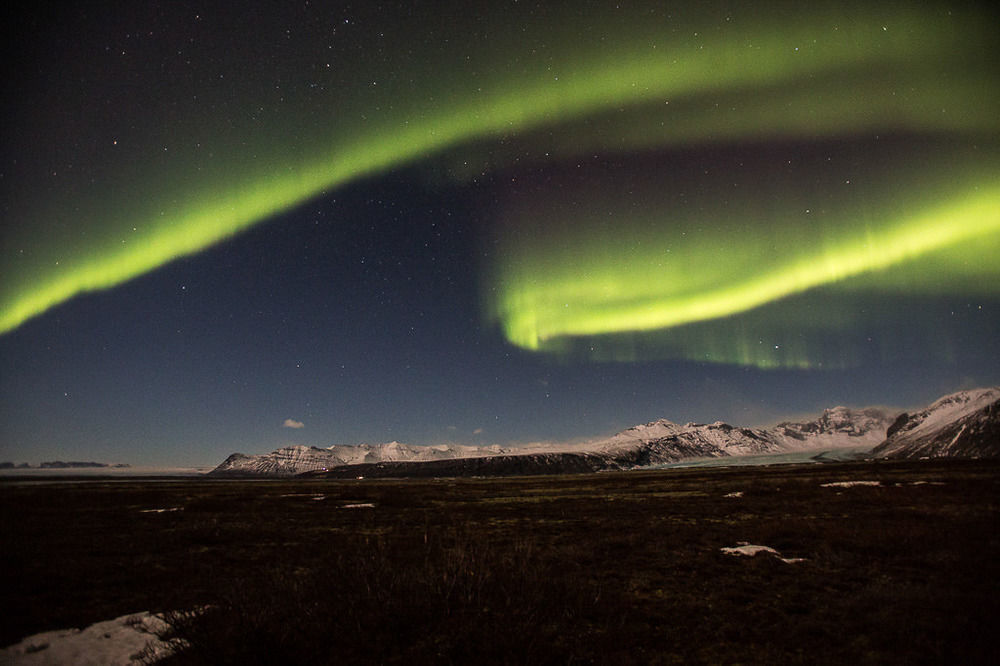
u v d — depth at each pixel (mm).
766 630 9117
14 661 8469
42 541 21281
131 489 77125
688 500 36281
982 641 7781
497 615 8617
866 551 15531
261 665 7230
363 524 26547
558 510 32188
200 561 16875
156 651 8445
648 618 9828
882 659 7539
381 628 8422
